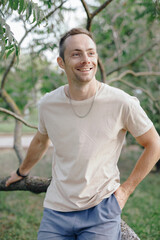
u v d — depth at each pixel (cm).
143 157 164
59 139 164
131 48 479
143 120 158
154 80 561
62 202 167
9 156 790
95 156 158
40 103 171
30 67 390
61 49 160
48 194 178
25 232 366
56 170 175
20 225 386
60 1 258
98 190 161
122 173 591
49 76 400
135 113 156
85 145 158
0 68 433
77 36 154
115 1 445
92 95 159
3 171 632
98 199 161
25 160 210
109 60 457
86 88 157
